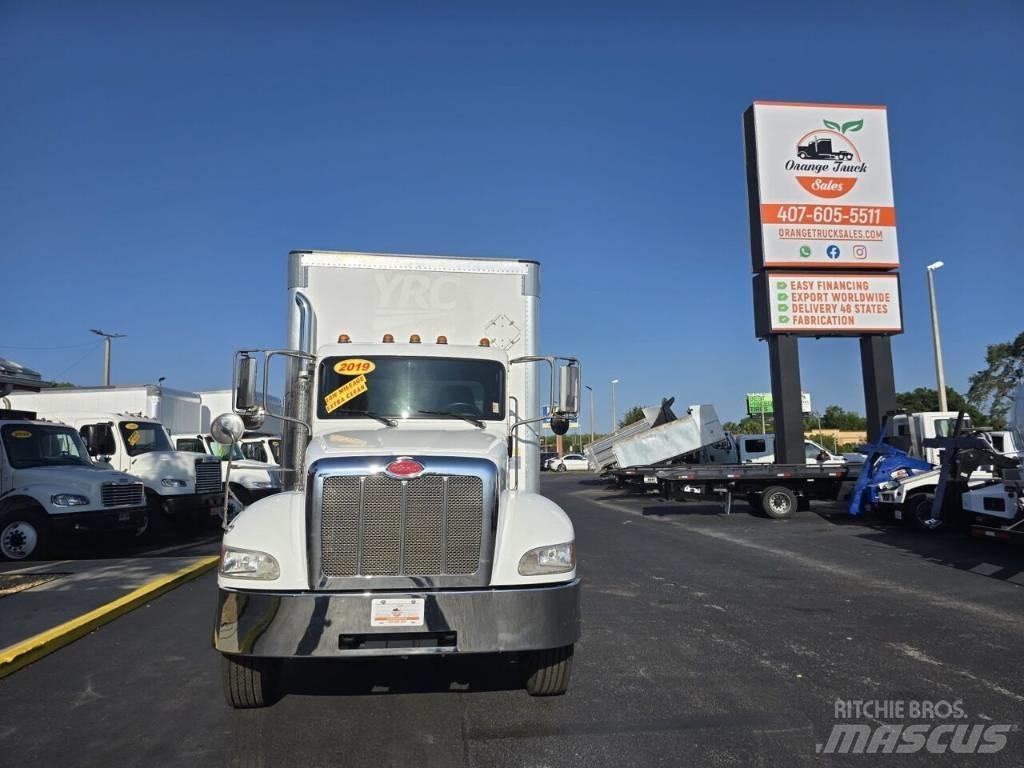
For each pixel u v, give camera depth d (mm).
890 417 16406
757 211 20766
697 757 4109
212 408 19688
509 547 4496
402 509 4383
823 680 5422
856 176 20938
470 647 4262
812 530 15297
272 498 4941
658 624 7145
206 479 14602
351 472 4379
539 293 6805
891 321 20688
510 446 6168
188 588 8891
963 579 9453
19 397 16625
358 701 4992
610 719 4660
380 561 4355
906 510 14875
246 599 4273
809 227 20688
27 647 5848
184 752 4191
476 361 6191
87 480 11508
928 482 14781
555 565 4512
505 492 4809
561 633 4406
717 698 5035
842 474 18188
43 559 11281
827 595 8531
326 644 4195
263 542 4398
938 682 5371
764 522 17125
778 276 20484
